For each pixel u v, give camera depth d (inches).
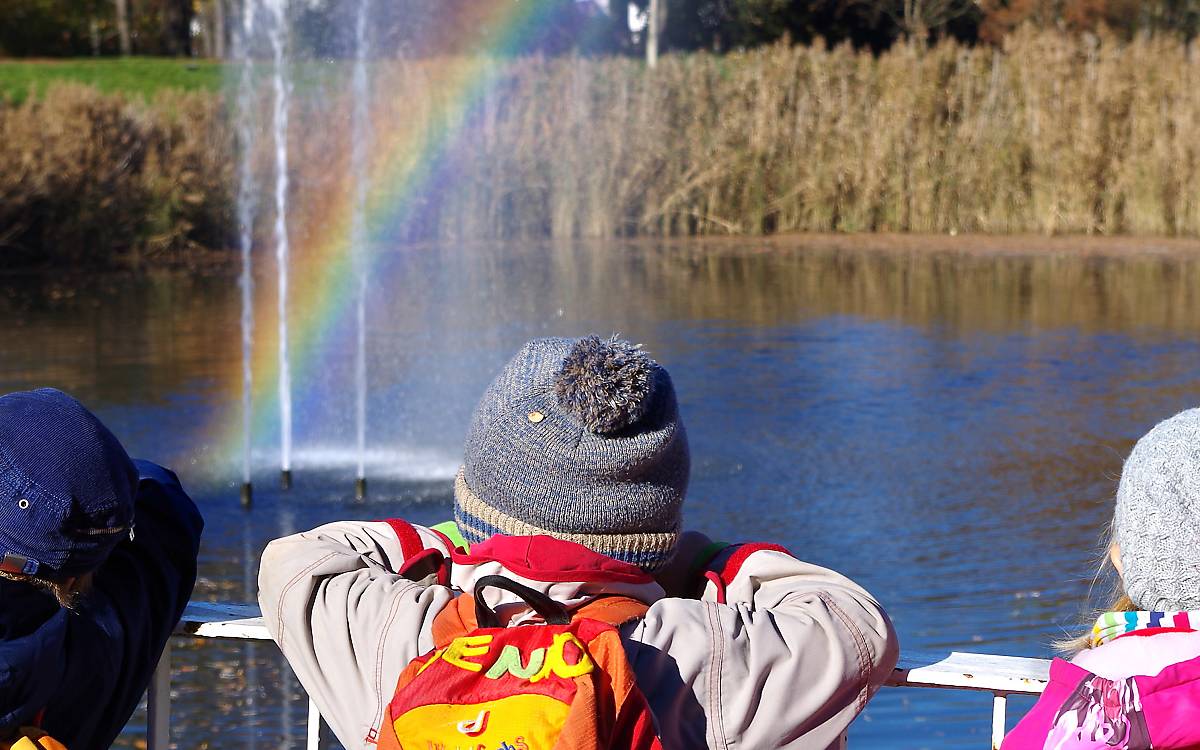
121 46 1624.0
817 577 77.2
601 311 648.4
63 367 496.4
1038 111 1003.3
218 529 295.7
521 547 70.8
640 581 72.0
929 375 473.1
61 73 1379.2
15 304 669.9
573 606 70.6
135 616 79.2
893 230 1027.9
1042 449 360.8
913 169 1017.5
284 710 189.3
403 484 343.9
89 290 729.0
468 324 620.7
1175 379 458.9
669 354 522.0
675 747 69.0
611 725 64.5
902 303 663.1
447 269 812.6
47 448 70.6
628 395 70.2
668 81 1018.7
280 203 610.2
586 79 1008.2
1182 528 66.9
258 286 751.7
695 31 1857.8
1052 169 993.5
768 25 1635.1
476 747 63.2
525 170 985.5
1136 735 66.4
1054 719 69.3
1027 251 885.2
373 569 79.0
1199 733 65.6
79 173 855.7
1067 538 275.9
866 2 1593.3
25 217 842.2
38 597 71.3
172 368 500.1
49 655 70.9
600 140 1000.2
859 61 1037.8
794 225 1034.7
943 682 79.0
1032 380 461.1
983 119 1014.4
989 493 314.2
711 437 379.2
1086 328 575.5
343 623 75.5
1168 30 1611.7
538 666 64.9
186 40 1672.0
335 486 340.2
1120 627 70.0
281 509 315.3
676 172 1010.1
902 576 251.8
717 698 69.6
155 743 86.8
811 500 310.0
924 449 362.3
